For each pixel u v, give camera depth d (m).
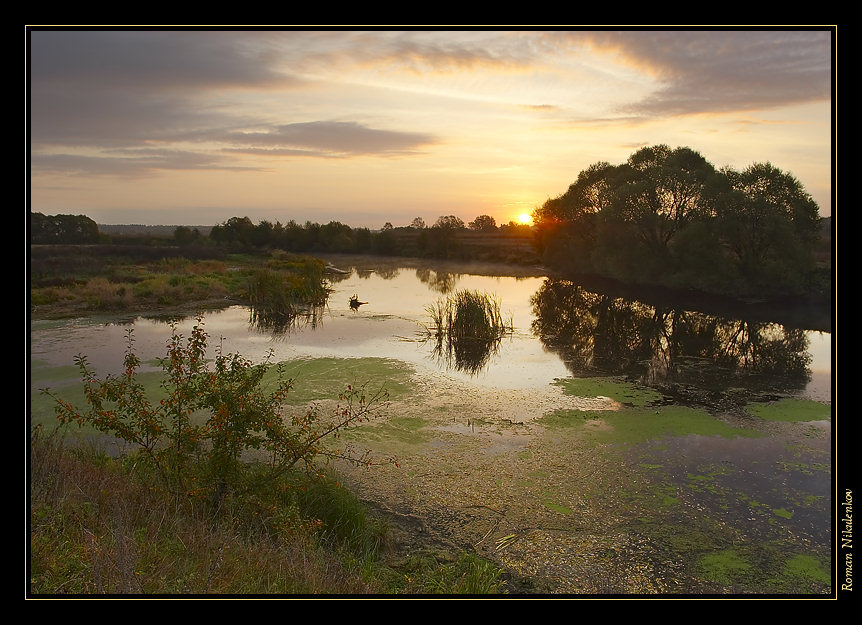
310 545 5.58
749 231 24.62
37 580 3.95
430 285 32.84
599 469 8.64
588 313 23.34
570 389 12.55
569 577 6.12
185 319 20.31
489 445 9.43
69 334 17.27
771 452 9.31
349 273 40.31
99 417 5.80
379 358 14.98
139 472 6.50
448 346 16.67
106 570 4.12
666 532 7.02
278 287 23.75
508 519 7.24
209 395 6.05
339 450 9.05
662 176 27.64
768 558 6.51
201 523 5.39
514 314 22.94
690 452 9.29
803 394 12.40
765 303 24.59
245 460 8.20
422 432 9.94
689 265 26.55
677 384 13.09
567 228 37.38
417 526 7.06
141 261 35.94
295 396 11.62
